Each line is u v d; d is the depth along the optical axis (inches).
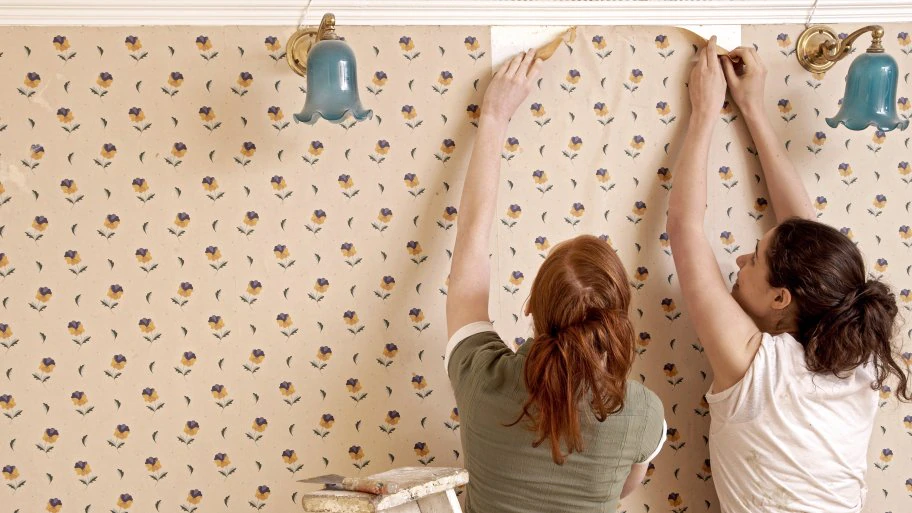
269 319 78.7
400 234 79.9
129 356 77.1
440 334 80.6
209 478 78.1
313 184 79.0
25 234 75.8
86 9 75.5
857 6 83.3
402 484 55.4
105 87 76.4
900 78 84.5
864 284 69.1
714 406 73.6
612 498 62.1
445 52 79.9
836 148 84.5
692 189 76.8
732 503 74.1
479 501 63.3
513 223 81.3
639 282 82.7
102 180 76.5
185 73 77.1
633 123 82.3
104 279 76.7
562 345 56.6
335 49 69.4
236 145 77.9
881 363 70.6
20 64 75.3
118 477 77.1
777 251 71.3
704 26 82.4
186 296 77.7
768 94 83.6
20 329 75.8
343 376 79.6
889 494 85.2
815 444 69.9
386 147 79.6
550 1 80.2
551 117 81.5
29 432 76.0
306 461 79.2
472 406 62.5
